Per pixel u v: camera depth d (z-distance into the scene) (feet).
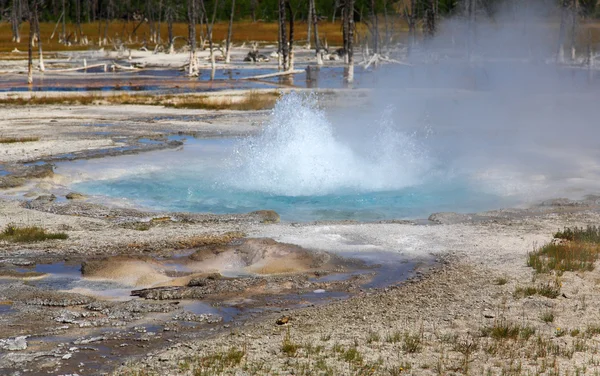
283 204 46.47
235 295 28.43
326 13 358.23
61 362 21.70
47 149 64.85
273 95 112.88
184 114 94.22
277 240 36.40
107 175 54.08
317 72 175.94
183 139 73.15
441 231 38.70
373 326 24.70
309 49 255.50
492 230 38.96
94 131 77.66
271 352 22.17
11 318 25.49
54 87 133.69
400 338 23.30
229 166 57.57
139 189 49.96
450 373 20.36
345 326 24.76
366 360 21.34
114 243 35.47
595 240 35.94
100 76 164.25
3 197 46.42
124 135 74.79
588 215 42.45
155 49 251.60
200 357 21.80
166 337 23.95
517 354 21.85
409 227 39.60
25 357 22.02
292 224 40.14
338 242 36.24
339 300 27.91
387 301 27.55
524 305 26.68
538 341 22.75
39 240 35.96
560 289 28.40
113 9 352.08
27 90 126.93
